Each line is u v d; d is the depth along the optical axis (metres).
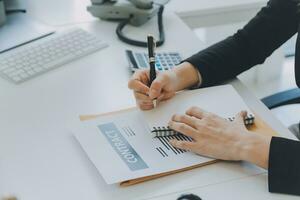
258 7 1.69
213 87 1.17
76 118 1.06
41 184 0.88
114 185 0.87
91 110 1.09
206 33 2.03
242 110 1.06
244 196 0.86
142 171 0.89
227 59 1.22
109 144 0.97
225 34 2.02
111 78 1.23
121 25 1.48
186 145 0.95
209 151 0.94
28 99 1.13
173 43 1.42
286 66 2.34
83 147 0.96
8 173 0.91
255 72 2.25
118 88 1.18
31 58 1.29
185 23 1.59
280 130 1.04
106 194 0.86
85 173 0.91
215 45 1.25
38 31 1.45
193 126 0.98
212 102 1.09
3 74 1.22
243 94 1.17
